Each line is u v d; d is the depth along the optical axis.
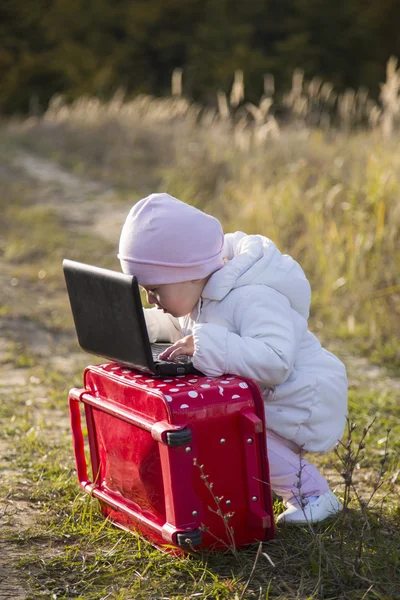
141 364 2.53
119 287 2.45
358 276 6.34
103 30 26.83
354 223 6.73
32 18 26.83
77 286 2.69
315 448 2.82
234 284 2.70
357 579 2.39
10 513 2.89
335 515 2.79
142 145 13.81
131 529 2.73
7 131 15.12
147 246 2.64
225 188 9.27
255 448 2.52
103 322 2.62
